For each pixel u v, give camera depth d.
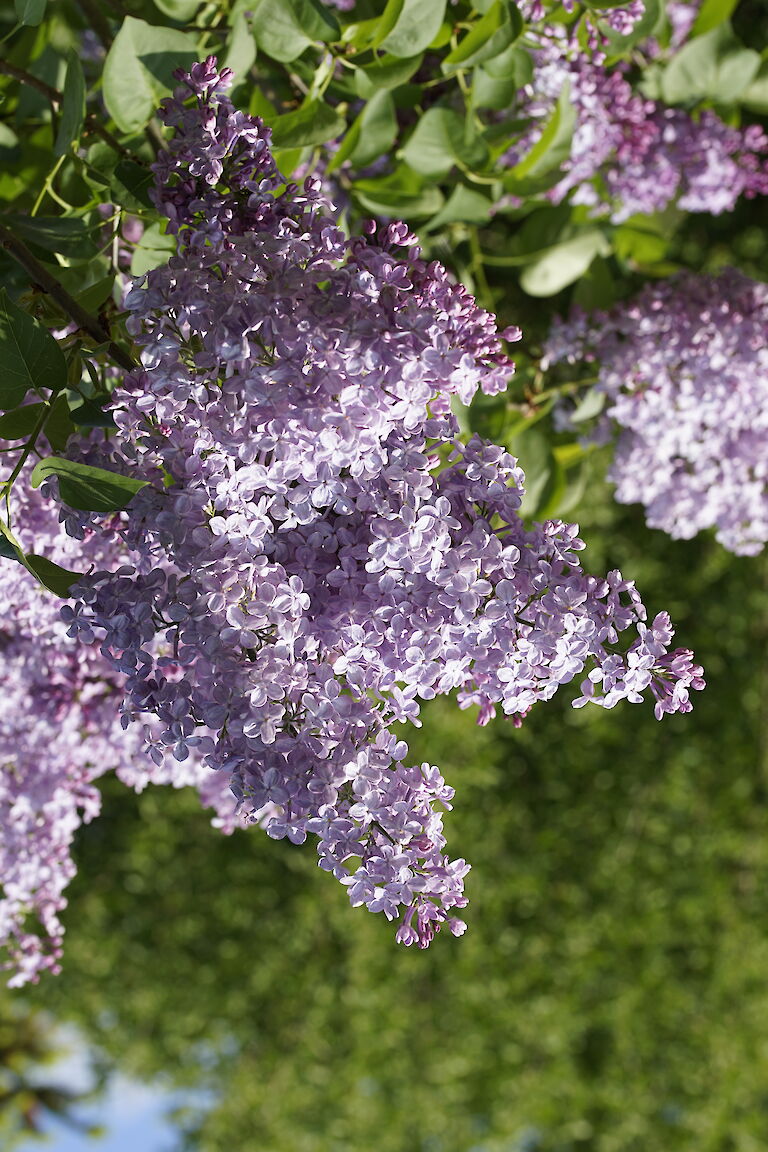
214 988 2.58
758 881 2.62
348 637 0.79
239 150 0.82
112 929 2.60
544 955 2.55
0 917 0.97
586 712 2.47
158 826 2.54
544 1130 2.68
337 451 0.78
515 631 0.80
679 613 2.45
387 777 0.80
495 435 1.03
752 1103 2.67
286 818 0.79
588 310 1.16
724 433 1.06
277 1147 2.61
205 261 0.79
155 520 0.78
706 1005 2.59
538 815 2.53
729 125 1.17
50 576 0.81
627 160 1.12
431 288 0.80
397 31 0.95
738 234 2.33
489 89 1.02
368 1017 2.54
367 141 1.00
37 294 0.88
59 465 0.79
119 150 0.92
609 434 1.11
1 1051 2.71
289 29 0.93
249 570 0.78
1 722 0.93
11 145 1.01
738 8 2.06
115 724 0.94
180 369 0.79
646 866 2.56
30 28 1.06
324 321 0.78
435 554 0.78
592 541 2.37
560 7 1.02
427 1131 2.62
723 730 2.53
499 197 1.07
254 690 0.78
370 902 0.80
